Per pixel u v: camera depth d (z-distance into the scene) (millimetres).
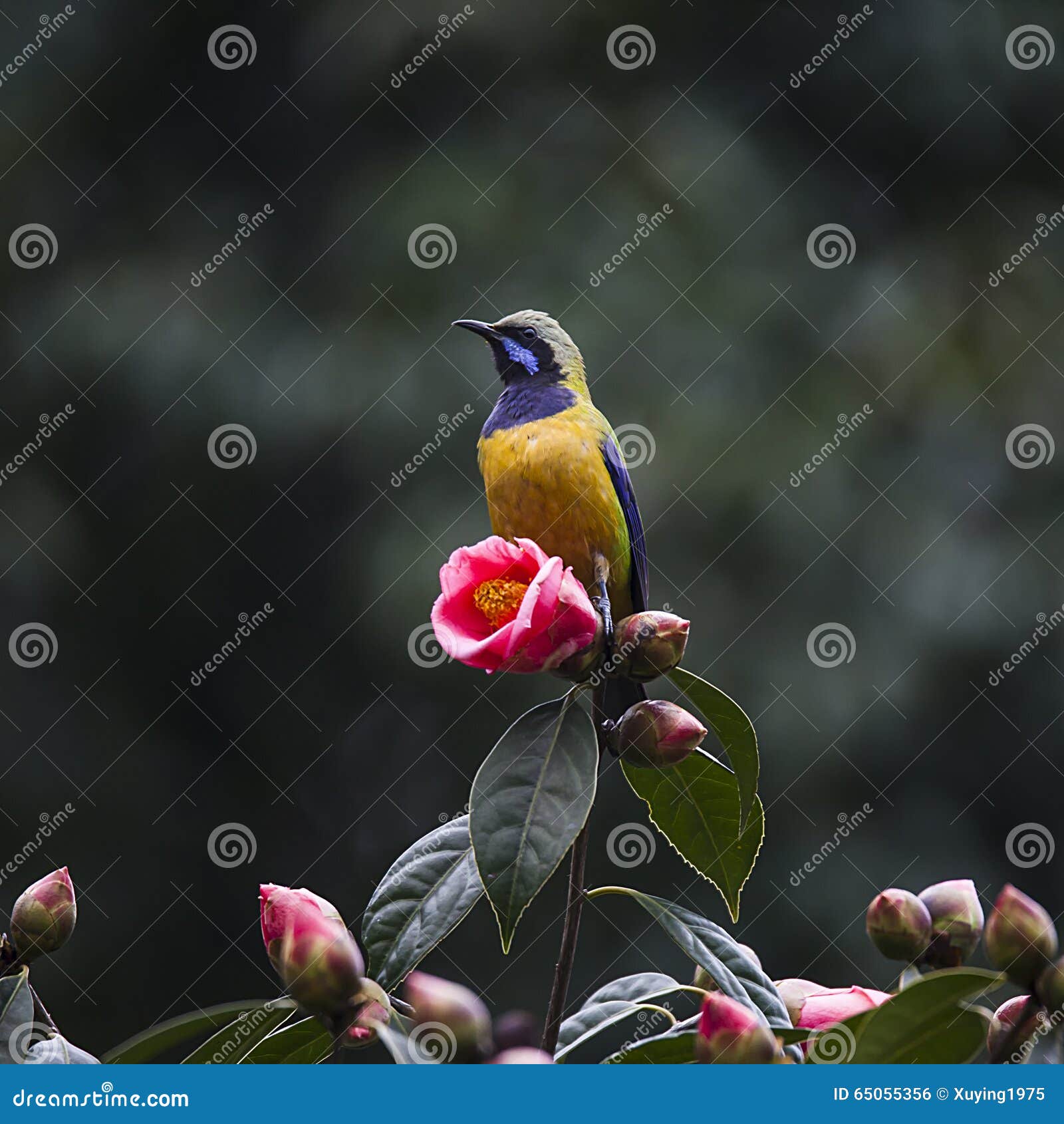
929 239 14875
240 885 13469
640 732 3043
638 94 14719
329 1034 2799
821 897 12523
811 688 12328
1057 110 15008
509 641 2801
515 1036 3129
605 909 12961
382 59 14281
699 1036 2363
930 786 13211
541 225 13680
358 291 13422
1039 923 2508
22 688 13195
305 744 13562
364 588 12641
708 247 13812
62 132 14211
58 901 3051
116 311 13148
